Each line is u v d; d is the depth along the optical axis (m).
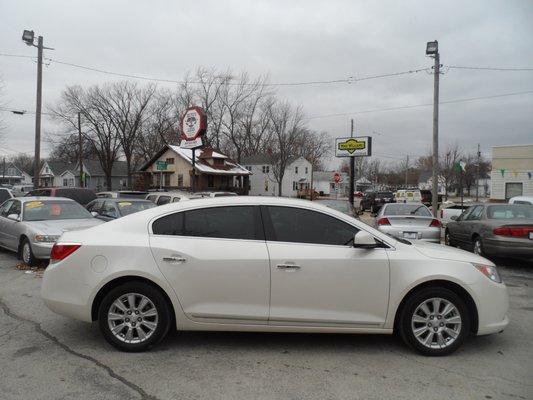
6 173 102.44
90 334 5.12
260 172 63.88
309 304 4.54
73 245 4.67
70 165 81.38
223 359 4.44
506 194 36.19
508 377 4.09
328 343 4.91
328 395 3.71
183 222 4.73
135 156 61.56
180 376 4.05
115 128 51.84
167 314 4.59
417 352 4.62
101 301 4.68
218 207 4.78
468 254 4.89
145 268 4.53
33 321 5.60
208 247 4.58
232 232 4.68
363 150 23.39
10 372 4.10
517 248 9.31
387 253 4.61
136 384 3.88
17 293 7.09
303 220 4.74
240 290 4.54
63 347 4.72
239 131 63.09
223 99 60.97
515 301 6.97
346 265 4.54
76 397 3.64
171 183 52.34
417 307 4.57
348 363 4.38
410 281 4.53
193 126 16.72
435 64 21.38
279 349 4.72
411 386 3.89
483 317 4.61
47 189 17.44
